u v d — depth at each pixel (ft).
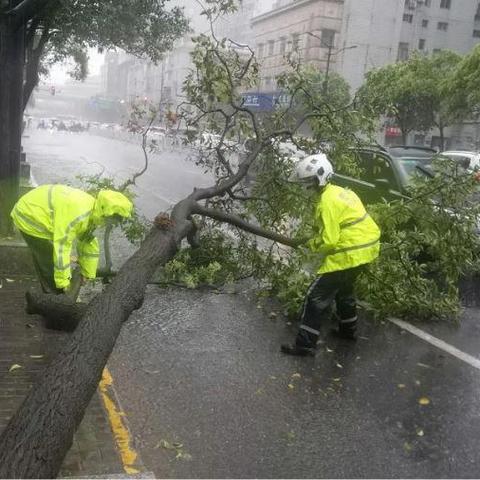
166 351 16.52
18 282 20.90
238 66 23.38
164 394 13.89
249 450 11.70
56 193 15.62
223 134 23.08
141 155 101.40
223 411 13.24
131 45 52.06
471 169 22.41
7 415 11.53
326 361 16.47
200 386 14.43
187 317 19.53
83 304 16.51
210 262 23.44
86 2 40.93
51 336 16.03
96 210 15.42
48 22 41.32
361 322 20.06
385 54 151.74
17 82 23.66
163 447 11.60
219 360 16.08
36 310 16.40
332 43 149.59
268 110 23.99
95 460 10.41
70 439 9.37
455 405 14.15
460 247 21.01
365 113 22.61
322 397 14.21
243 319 19.62
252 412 13.28
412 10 153.58
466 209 21.33
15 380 13.20
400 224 23.08
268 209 22.90
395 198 28.27
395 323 20.13
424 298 20.68
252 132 23.17
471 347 18.10
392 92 100.01
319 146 22.88
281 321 19.63
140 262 13.69
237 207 23.80
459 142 149.89
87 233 16.28
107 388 13.71
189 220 17.54
